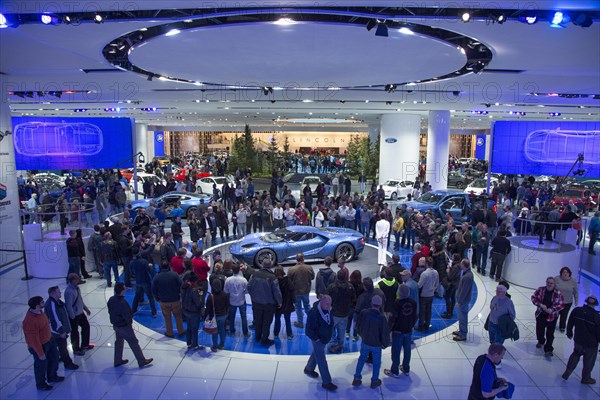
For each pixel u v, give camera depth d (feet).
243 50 35.88
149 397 22.04
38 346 22.11
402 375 24.11
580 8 23.88
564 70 43.73
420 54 36.94
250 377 23.86
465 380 23.66
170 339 28.43
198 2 23.15
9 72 46.16
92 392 22.45
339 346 26.66
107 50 38.24
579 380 23.84
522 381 23.67
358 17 29.04
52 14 26.81
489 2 23.06
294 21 28.40
